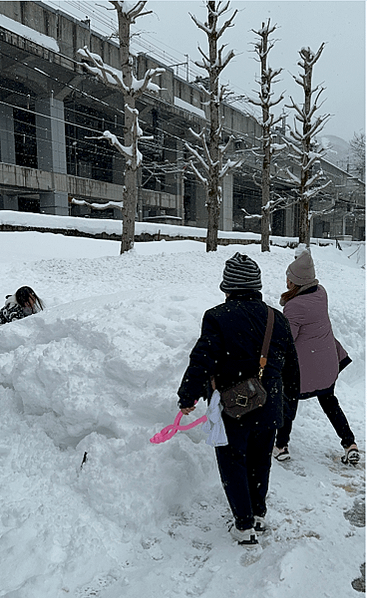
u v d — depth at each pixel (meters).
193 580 2.26
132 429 3.12
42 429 3.52
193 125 39.69
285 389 2.85
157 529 2.67
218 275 10.08
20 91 30.31
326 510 2.81
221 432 2.38
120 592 2.19
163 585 2.22
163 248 20.95
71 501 2.87
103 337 3.63
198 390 2.38
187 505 2.89
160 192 40.31
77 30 28.36
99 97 32.62
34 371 3.69
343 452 3.62
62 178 31.28
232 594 2.15
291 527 2.65
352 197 56.78
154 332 3.70
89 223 22.27
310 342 3.37
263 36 18.22
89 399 3.32
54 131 30.45
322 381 3.38
